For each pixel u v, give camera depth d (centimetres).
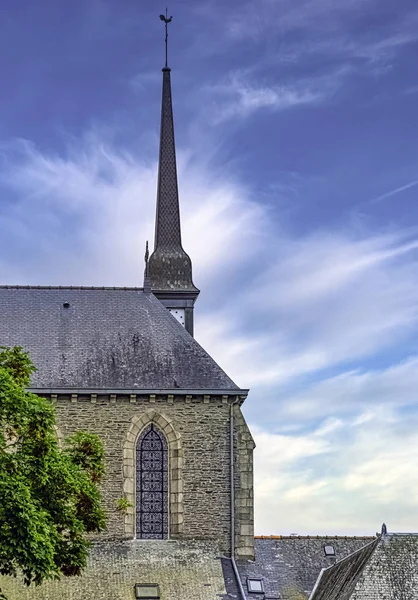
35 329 5550
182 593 4900
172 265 6425
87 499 4303
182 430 5281
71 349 5462
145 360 5447
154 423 5294
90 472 4531
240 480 5269
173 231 6612
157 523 5222
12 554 3788
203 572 5034
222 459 5272
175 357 5475
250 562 5209
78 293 5797
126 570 4991
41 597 4766
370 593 4575
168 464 5266
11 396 4056
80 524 4134
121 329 5600
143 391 5253
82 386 5272
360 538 5488
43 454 4128
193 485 5241
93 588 4856
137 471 5256
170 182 6756
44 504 4116
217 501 5234
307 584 5216
